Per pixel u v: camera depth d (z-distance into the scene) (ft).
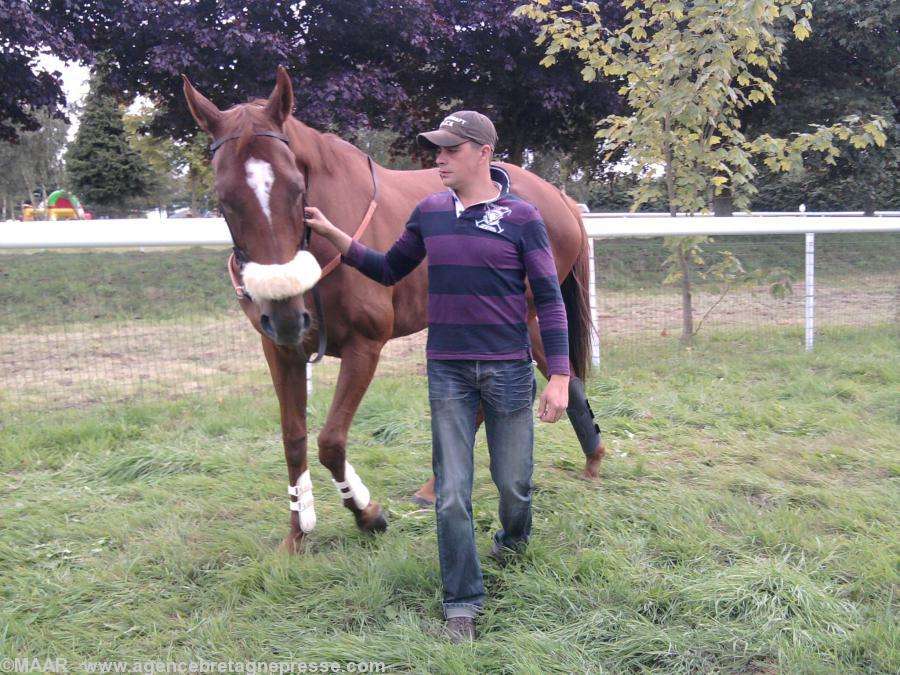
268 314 7.22
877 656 6.79
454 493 7.39
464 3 35.22
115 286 20.17
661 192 23.86
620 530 9.64
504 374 7.55
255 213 7.22
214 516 10.52
